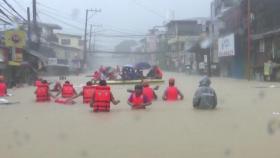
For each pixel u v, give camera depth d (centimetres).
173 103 2083
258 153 960
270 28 4466
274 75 4247
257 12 4762
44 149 1045
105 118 1593
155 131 1275
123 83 4059
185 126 1356
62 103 2238
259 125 1348
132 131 1284
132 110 1833
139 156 954
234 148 1015
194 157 935
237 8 5278
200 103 1817
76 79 5634
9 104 2227
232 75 5788
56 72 7850
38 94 2372
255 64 4884
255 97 2361
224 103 2056
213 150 997
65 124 1462
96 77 4434
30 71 4806
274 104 1969
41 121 1552
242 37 5197
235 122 1420
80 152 1005
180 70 9606
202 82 1869
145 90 2208
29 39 4947
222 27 6162
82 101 2330
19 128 1392
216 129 1288
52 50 8706
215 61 6594
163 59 11275
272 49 4400
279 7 4378
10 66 4238
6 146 1088
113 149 1030
